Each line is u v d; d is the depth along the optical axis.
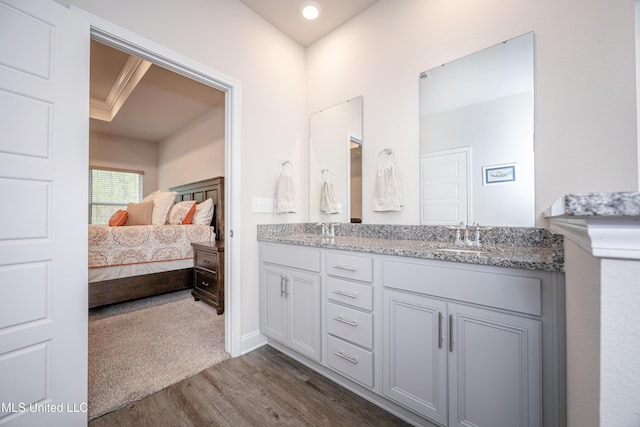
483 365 1.00
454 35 1.56
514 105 1.36
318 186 2.28
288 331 1.75
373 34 1.92
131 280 2.63
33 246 1.04
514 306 0.93
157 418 1.25
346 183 2.08
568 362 0.77
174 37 1.53
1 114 0.97
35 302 1.04
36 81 1.05
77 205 1.15
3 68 0.98
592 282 0.43
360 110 2.00
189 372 1.61
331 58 2.19
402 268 1.22
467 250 1.22
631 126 1.08
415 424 1.22
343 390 1.46
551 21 1.26
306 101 2.38
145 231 2.74
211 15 1.71
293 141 2.25
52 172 1.08
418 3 1.71
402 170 1.77
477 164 1.47
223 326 2.25
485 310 1.00
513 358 0.94
